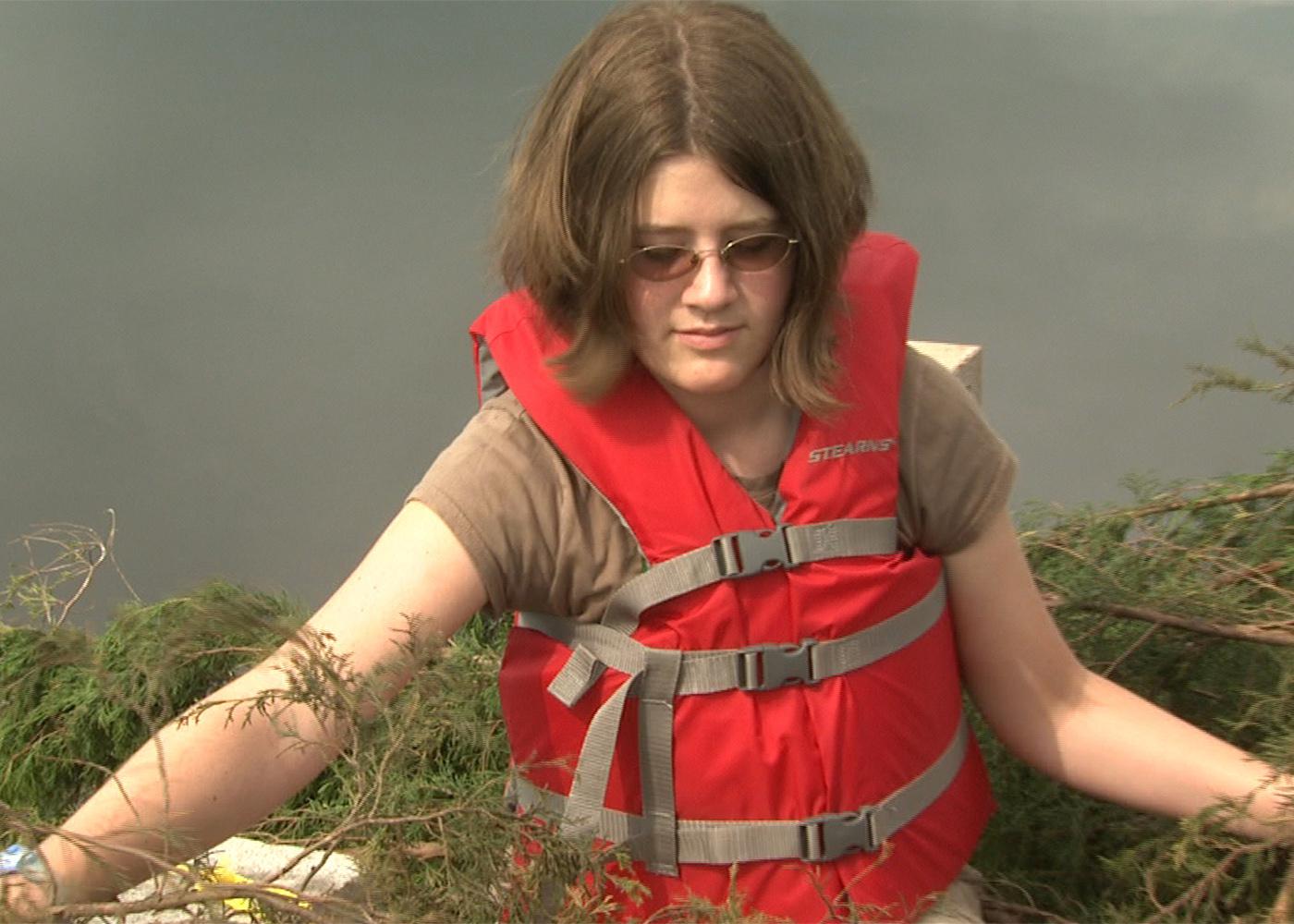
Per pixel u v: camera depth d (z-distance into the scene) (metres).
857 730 2.19
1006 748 2.56
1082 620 2.96
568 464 2.18
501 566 2.16
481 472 2.16
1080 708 2.46
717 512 2.15
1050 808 2.75
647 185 2.00
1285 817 2.29
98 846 1.92
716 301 2.02
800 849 2.18
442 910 2.02
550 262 2.09
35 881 1.93
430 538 2.14
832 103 2.12
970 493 2.33
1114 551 3.10
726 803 2.17
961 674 2.50
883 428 2.23
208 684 2.95
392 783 2.24
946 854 2.34
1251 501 3.20
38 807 3.10
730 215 2.01
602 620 2.20
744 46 2.04
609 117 2.01
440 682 2.09
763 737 2.16
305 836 2.93
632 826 2.19
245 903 2.36
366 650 2.08
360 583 2.13
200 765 2.02
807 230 2.05
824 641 2.18
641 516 2.15
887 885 2.22
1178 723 2.46
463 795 2.21
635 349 2.14
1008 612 2.40
